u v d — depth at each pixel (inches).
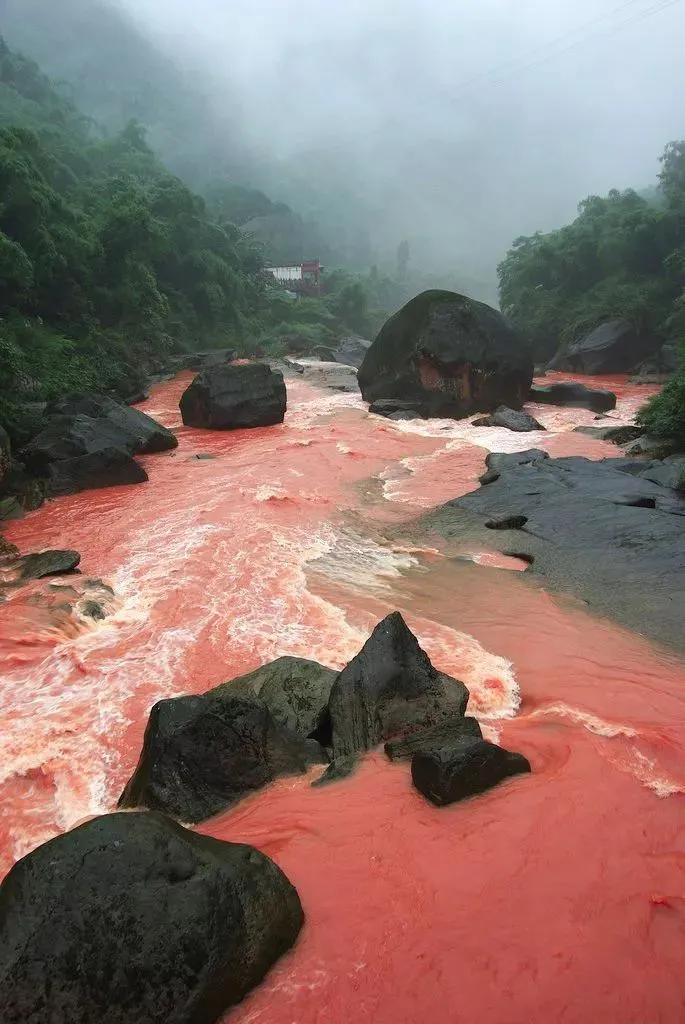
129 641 375.2
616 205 2369.6
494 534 533.6
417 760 241.1
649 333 1815.9
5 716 311.3
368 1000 164.9
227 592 432.8
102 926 155.4
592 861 207.3
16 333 1162.0
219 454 853.2
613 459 715.4
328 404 1249.4
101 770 280.1
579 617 392.5
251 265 3073.3
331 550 509.7
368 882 199.9
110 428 816.9
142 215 1660.9
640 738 271.7
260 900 174.4
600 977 170.7
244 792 248.8
